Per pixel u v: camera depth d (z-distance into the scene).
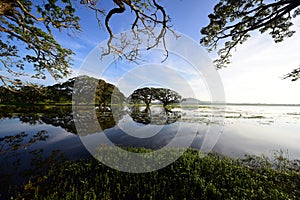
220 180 3.75
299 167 4.82
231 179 3.73
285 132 10.67
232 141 8.01
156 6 3.71
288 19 5.59
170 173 4.07
